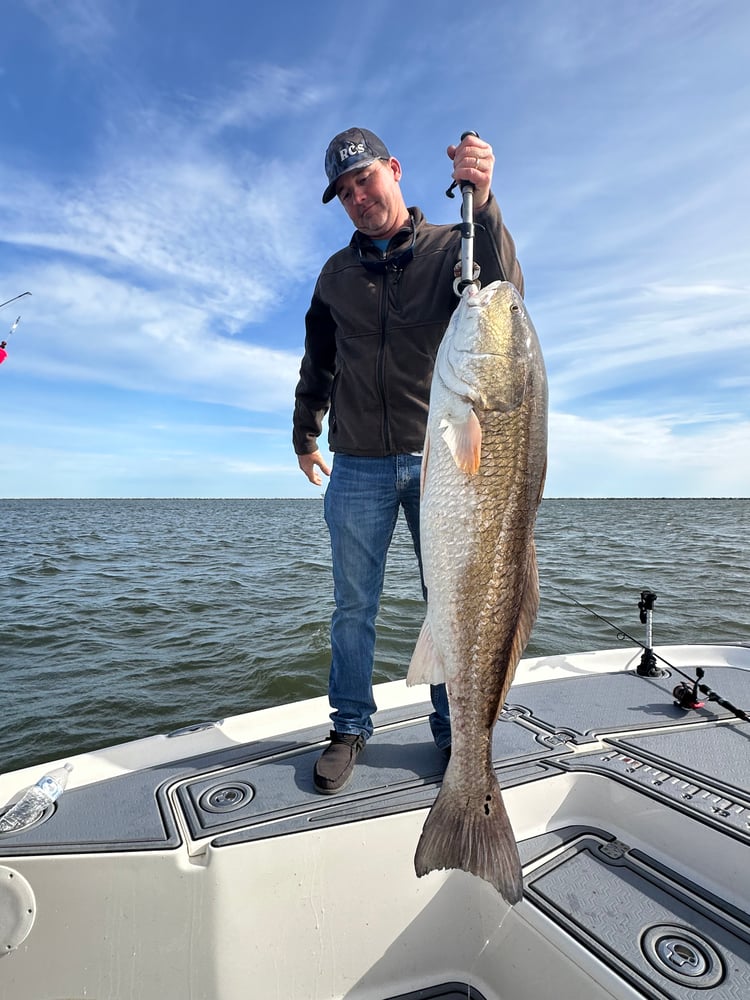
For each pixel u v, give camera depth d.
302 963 1.90
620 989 1.55
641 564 15.27
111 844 1.89
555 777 2.27
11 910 1.81
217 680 6.82
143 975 1.82
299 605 10.46
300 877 1.93
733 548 20.06
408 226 2.52
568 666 3.65
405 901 2.01
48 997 1.82
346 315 2.59
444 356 1.98
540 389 1.94
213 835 1.94
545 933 1.77
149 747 2.69
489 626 1.86
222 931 1.83
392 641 7.86
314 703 3.08
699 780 2.21
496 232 2.26
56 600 11.10
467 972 2.02
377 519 2.58
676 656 3.79
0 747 5.33
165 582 13.09
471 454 1.87
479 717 1.85
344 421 2.63
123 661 7.46
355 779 2.32
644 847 2.10
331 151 2.42
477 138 2.04
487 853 1.71
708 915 1.80
